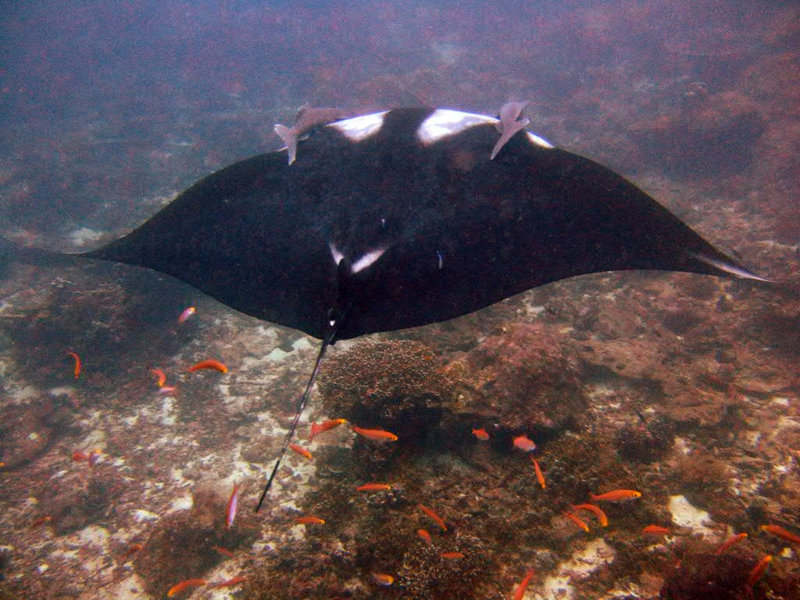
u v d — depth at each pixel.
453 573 4.43
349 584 4.78
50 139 27.00
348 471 6.26
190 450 8.15
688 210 13.68
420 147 2.83
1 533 7.09
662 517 5.23
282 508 6.61
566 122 22.11
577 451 5.68
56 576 6.33
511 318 9.47
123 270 11.63
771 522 5.19
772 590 3.99
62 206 18.52
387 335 9.06
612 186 2.63
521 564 4.85
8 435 8.86
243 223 2.95
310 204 2.85
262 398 8.95
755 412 6.94
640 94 24.42
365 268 2.51
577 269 2.48
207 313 11.53
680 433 6.65
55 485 7.78
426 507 4.98
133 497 7.40
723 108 17.06
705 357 8.30
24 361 10.68
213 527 6.18
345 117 3.31
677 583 4.23
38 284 14.21
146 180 20.45
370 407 6.01
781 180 14.50
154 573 6.04
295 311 2.60
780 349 8.16
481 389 6.39
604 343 8.41
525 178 2.70
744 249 11.42
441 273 2.48
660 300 9.84
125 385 9.82
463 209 2.62
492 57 32.72
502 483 5.60
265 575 5.12
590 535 5.09
